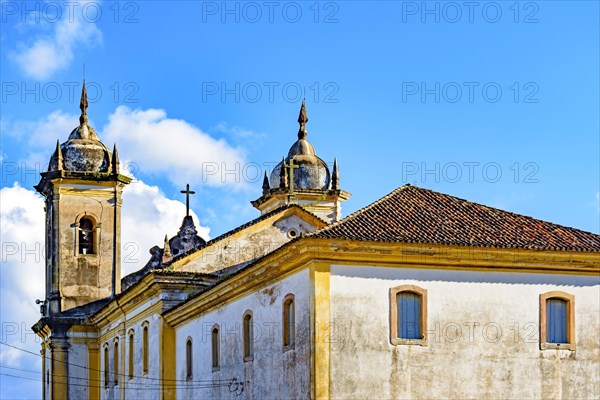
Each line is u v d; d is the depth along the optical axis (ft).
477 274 125.39
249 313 139.03
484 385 123.85
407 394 121.19
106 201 218.59
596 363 128.36
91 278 215.72
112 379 199.21
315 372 118.83
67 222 215.92
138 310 180.86
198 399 156.04
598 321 128.98
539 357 126.21
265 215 176.76
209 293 149.48
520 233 130.31
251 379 136.98
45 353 220.23
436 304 123.54
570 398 126.72
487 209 138.21
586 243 129.90
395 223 127.75
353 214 129.59
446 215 133.28
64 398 209.97
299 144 232.53
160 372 166.81
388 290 122.31
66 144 219.20
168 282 167.53
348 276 121.29
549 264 127.24
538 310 126.72
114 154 219.41
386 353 121.19
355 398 119.65
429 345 122.72
